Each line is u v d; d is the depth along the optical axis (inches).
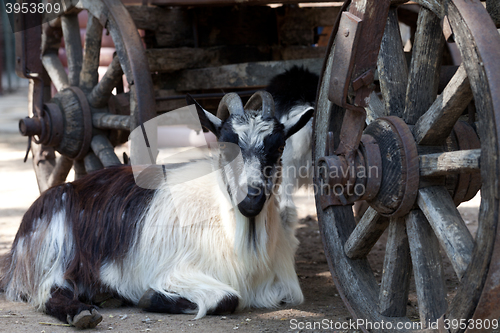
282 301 120.6
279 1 154.2
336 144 98.0
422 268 80.7
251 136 104.6
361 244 92.6
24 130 158.4
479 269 68.0
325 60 99.6
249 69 158.6
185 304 111.2
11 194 266.2
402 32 232.4
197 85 167.6
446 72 133.0
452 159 73.7
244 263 114.0
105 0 142.3
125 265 118.8
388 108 89.8
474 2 71.7
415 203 81.3
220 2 154.4
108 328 102.1
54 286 115.6
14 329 100.7
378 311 88.0
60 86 172.2
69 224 122.3
